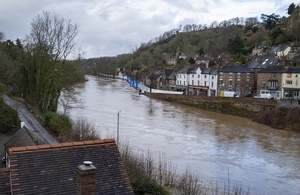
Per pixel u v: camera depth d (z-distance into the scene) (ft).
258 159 94.07
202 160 90.89
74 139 86.43
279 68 200.03
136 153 91.40
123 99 228.84
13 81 155.74
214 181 75.15
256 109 170.50
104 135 113.29
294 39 298.15
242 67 225.35
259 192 70.38
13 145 69.10
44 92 128.47
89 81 401.70
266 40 323.37
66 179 33.12
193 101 205.26
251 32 394.11
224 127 140.05
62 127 98.37
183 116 165.78
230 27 513.45
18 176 31.65
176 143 108.68
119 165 36.96
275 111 148.87
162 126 136.67
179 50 475.31
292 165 89.30
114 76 520.83
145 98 240.94
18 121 109.50
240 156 96.43
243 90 218.18
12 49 176.96
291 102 160.15
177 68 339.77
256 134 127.65
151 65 441.68
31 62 138.72
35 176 32.24
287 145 111.04
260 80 205.46
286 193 70.49
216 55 364.38
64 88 140.67
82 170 28.30
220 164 88.12
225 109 183.32
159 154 93.97
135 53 597.52
